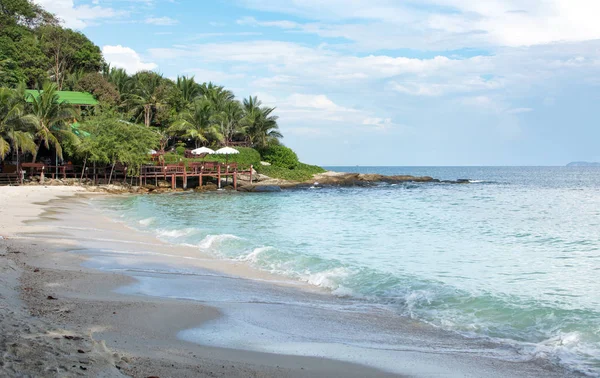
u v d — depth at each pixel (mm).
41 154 56906
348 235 22391
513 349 7867
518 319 9461
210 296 10648
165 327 8117
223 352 7137
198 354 6887
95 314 8328
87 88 66688
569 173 151625
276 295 11109
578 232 23656
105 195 47219
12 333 6172
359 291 11641
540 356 7492
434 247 19172
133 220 26031
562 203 41469
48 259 13383
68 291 9891
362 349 7648
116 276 11836
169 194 51562
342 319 9359
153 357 6430
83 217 26359
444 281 13203
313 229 24453
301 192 56000
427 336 8492
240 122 72750
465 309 10141
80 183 51500
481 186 69812
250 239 20844
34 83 67688
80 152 51812
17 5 74125
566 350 7754
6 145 45031
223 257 15758
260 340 7871
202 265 14281
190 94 79125
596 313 9828
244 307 9836
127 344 6914
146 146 53125
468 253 17828
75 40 76062
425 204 40406
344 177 73625
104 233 20172
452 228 25156
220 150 60531
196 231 20531
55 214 26578
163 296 10344
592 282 13109
